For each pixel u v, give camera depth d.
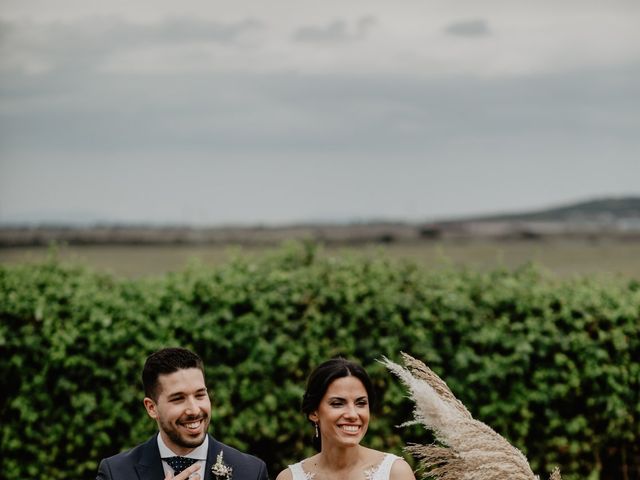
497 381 6.50
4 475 6.55
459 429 3.36
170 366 3.51
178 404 3.48
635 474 6.68
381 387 6.52
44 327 6.45
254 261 7.31
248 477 3.70
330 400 3.85
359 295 6.67
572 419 6.56
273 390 6.51
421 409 3.41
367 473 3.94
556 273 7.54
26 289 6.78
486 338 6.46
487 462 3.31
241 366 6.48
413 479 4.01
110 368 6.46
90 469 6.55
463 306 6.56
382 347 6.50
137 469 3.60
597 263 15.94
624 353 6.55
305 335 6.51
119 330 6.46
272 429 6.48
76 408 6.49
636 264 15.41
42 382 6.45
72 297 6.67
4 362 6.48
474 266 7.27
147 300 6.62
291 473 4.04
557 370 6.49
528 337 6.43
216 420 6.47
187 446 3.53
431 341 6.51
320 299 6.59
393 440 6.55
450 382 6.47
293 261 7.39
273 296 6.60
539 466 6.62
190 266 7.08
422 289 6.79
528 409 6.56
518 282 6.94
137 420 6.48
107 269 7.57
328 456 3.96
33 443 6.54
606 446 6.67
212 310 6.59
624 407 6.49
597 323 6.58
